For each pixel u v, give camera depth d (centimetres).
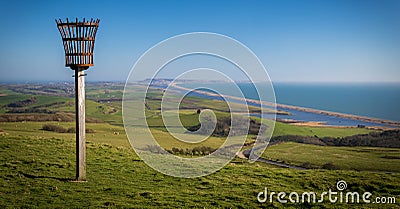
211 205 1548
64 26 1625
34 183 1711
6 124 5428
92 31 1656
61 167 2069
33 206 1388
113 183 1827
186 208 1486
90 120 5778
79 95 1730
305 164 4009
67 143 2859
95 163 2262
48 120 6259
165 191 1738
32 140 2883
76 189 1658
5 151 2422
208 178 2073
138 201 1535
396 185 1969
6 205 1377
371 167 4244
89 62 1680
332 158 4822
